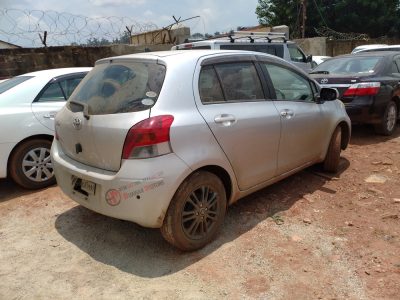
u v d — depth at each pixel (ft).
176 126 10.14
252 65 13.19
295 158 14.52
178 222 10.44
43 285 9.97
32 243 12.03
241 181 12.25
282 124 13.38
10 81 17.66
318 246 11.37
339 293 9.37
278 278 9.97
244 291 9.52
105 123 10.32
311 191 15.34
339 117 16.69
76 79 17.93
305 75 15.57
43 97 16.66
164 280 9.98
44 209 14.43
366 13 104.17
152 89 10.42
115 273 10.36
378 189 15.39
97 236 12.32
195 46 30.99
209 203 11.22
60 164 11.89
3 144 15.28
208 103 11.29
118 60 11.89
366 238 11.69
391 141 22.80
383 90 22.43
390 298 9.12
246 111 12.17
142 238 12.10
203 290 9.57
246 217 13.20
